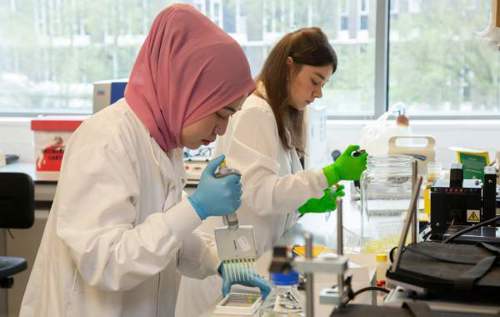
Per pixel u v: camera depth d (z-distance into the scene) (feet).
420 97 13.94
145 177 5.29
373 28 13.70
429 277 3.84
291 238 7.36
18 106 14.80
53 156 11.28
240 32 13.97
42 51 14.47
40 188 11.36
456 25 13.55
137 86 5.39
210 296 7.95
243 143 7.06
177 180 5.69
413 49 13.76
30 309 5.46
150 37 5.38
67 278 5.13
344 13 13.73
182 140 5.47
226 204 4.95
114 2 14.08
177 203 5.35
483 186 6.03
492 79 13.64
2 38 14.49
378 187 7.61
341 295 3.48
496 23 7.76
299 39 7.14
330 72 7.26
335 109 14.12
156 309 5.61
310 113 9.95
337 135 13.46
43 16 14.32
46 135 11.27
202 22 5.33
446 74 13.75
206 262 5.88
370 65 13.85
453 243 4.74
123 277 4.73
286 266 3.03
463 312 3.55
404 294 3.94
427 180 9.02
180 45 5.24
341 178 7.11
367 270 5.15
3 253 11.98
